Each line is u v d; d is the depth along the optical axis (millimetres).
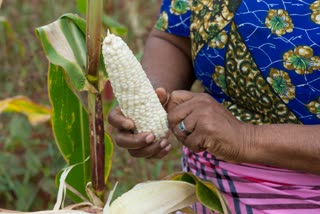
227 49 1763
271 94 1729
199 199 1727
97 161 1752
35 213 1716
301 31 1643
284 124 1661
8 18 4168
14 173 3420
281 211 1774
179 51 2021
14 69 3844
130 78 1596
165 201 1743
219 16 1761
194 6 1870
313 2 1631
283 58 1672
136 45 3998
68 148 1985
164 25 1997
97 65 1669
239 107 1867
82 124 1974
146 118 1665
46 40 1750
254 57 1712
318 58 1642
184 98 1681
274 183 1768
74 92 1892
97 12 1628
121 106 1658
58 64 1731
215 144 1633
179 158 3523
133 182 3236
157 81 1975
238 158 1651
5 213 1730
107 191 3133
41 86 3617
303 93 1687
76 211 1726
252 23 1689
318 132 1640
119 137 1718
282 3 1654
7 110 2938
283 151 1635
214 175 1868
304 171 1697
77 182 2010
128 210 1711
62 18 1779
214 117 1630
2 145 3594
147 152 1727
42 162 3477
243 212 1818
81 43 1773
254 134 1636
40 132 3529
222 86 1852
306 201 1753
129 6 4227
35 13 4152
